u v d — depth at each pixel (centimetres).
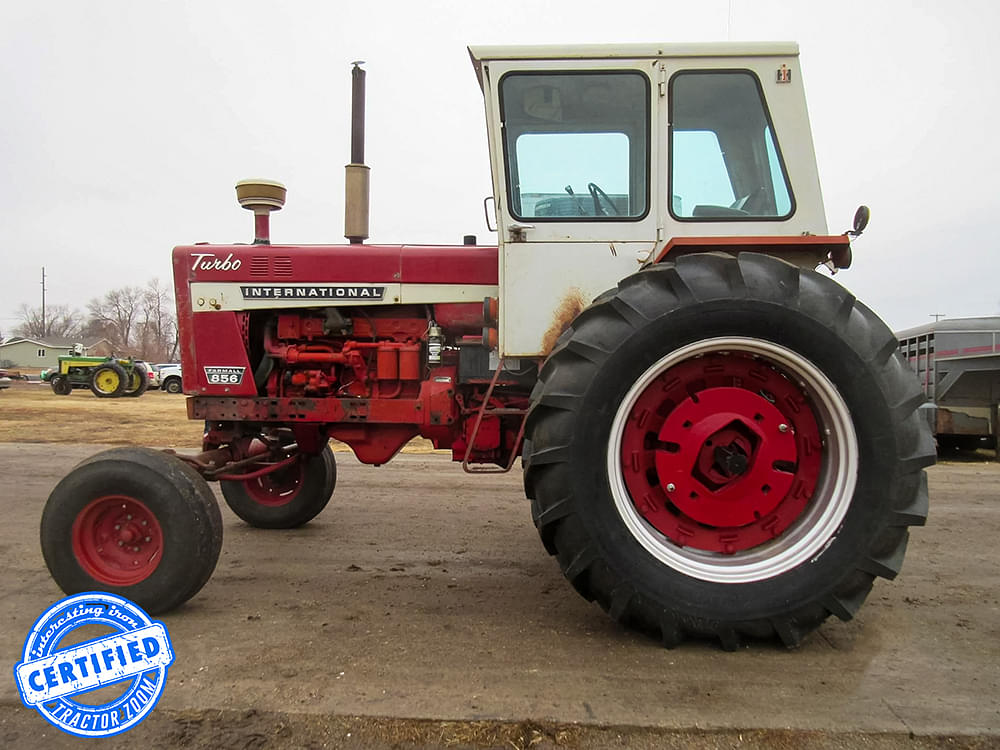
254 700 206
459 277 340
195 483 280
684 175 297
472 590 316
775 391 262
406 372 343
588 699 208
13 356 6438
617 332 244
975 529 446
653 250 294
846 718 200
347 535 420
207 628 264
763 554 252
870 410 241
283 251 346
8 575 328
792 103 293
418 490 570
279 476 433
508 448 342
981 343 844
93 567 276
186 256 350
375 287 343
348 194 374
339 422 346
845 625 276
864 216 273
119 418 1240
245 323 351
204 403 346
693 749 185
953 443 896
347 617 279
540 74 297
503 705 204
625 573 242
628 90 296
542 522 244
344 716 197
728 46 292
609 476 244
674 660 238
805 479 261
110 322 7788
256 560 364
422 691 212
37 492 536
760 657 242
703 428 254
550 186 301
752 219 293
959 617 286
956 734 192
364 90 385
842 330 242
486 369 337
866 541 241
